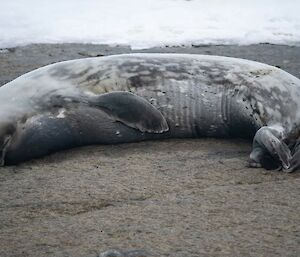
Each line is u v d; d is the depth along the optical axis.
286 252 5.25
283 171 6.86
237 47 11.92
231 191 6.38
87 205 6.15
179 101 7.57
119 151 7.50
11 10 14.10
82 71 7.64
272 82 7.35
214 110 7.55
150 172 6.87
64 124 7.43
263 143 6.90
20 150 7.27
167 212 5.96
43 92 7.48
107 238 5.50
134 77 7.57
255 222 5.75
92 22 13.33
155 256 5.19
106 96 7.34
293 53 11.55
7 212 6.03
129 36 12.56
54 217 5.93
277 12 13.96
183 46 12.00
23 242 5.48
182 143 7.68
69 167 7.07
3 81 10.01
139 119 7.26
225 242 5.41
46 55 11.49
